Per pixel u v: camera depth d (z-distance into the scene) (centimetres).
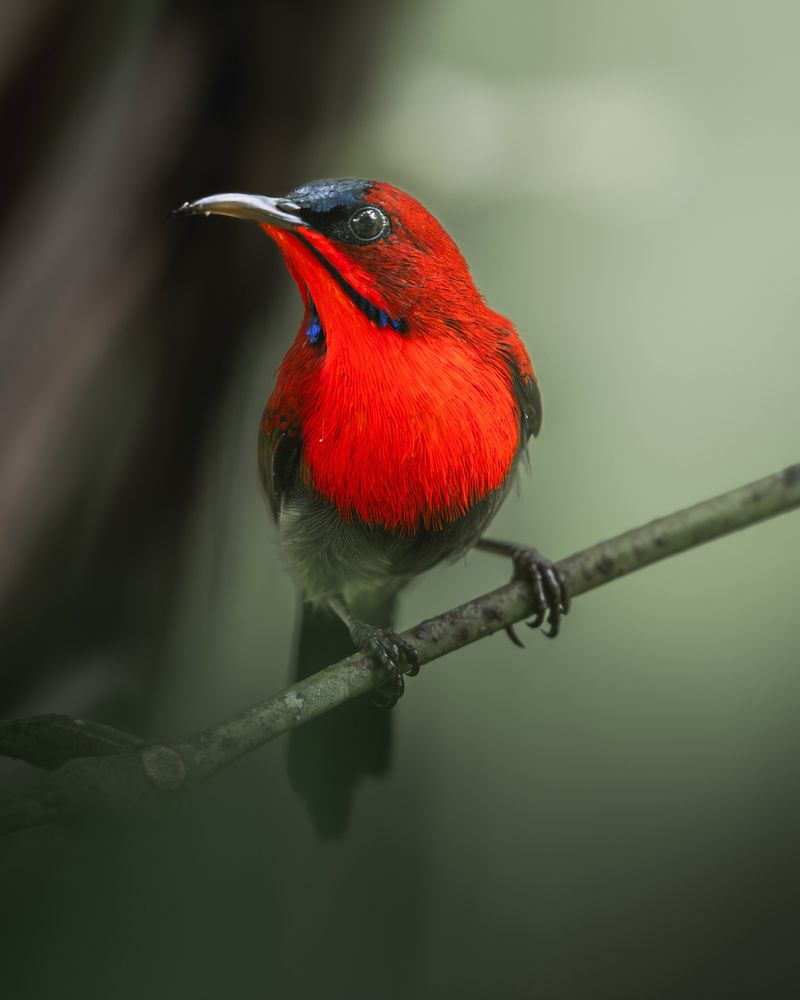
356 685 153
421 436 156
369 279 156
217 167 157
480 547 159
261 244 158
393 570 158
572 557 153
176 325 157
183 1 157
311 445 157
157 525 158
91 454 157
